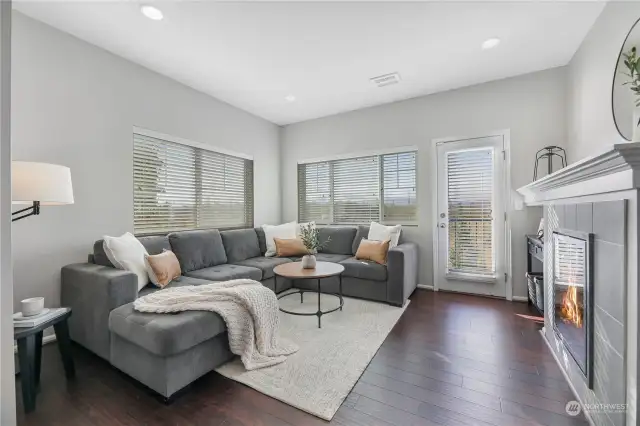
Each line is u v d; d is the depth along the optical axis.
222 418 1.48
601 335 1.36
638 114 1.73
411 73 3.25
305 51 2.79
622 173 1.16
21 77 2.25
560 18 2.32
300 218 4.99
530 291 3.05
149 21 2.34
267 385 1.74
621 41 2.00
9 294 0.91
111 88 2.80
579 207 1.64
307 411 1.52
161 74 3.24
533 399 1.60
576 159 2.81
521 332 2.47
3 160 0.89
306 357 2.06
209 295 1.99
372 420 1.46
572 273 1.75
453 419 1.46
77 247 2.56
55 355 2.15
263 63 3.01
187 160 3.59
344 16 2.28
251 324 2.02
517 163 3.34
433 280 3.84
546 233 2.31
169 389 1.58
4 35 0.89
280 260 3.73
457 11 2.23
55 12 2.23
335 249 4.18
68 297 2.29
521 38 2.59
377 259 3.44
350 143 4.46
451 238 3.73
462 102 3.63
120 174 2.88
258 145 4.67
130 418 1.48
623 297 1.18
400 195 4.10
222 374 1.86
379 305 3.19
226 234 3.71
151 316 1.73
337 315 2.89
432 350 2.16
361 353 2.12
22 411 1.53
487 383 1.75
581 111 2.68
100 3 2.13
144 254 2.54
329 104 4.18
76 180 2.56
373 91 3.73
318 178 4.81
